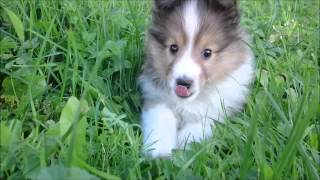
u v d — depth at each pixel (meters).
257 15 0.87
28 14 0.66
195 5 0.56
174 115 0.59
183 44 0.56
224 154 0.48
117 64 0.61
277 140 0.48
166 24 0.57
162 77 0.58
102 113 0.51
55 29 0.62
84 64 0.57
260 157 0.42
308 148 0.48
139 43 0.66
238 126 0.53
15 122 0.44
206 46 0.56
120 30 0.69
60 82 0.56
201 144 0.48
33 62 0.56
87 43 0.62
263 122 0.52
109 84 0.60
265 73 0.62
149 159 0.45
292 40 0.77
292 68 0.65
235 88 0.59
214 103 0.58
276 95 0.57
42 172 0.33
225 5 0.57
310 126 0.51
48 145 0.40
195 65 0.55
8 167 0.39
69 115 0.45
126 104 0.57
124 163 0.44
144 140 0.51
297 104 0.55
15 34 0.61
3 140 0.39
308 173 0.43
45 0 0.68
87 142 0.47
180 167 0.44
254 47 0.66
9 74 0.54
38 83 0.53
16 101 0.51
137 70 0.63
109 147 0.46
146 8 0.80
